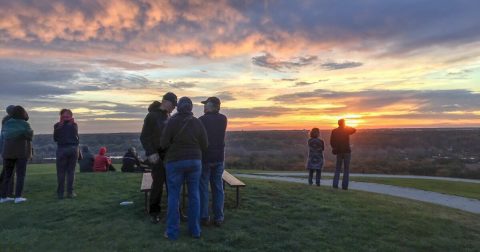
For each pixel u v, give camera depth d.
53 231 7.16
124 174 13.78
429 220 8.75
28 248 6.39
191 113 6.74
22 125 9.33
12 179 9.83
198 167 6.73
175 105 7.47
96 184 11.34
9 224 7.62
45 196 9.90
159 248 6.31
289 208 8.86
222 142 7.39
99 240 6.68
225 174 9.98
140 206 8.65
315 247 6.70
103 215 8.06
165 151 6.94
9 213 8.27
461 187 16.89
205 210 7.37
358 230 7.63
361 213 8.75
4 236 6.93
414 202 11.11
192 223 6.81
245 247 6.54
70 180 9.66
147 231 7.07
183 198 8.27
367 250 6.71
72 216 8.03
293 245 6.70
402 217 8.73
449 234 7.92
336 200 9.92
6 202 9.23
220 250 6.31
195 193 6.80
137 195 9.64
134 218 7.83
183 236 6.84
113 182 11.66
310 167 13.51
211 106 7.38
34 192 10.45
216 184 7.45
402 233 7.68
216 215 7.42
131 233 6.96
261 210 8.58
